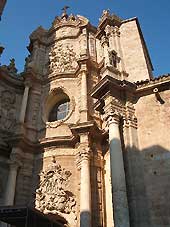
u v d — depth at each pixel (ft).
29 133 88.28
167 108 58.44
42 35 115.85
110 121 58.13
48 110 95.76
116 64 72.38
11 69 102.42
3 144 83.82
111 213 67.36
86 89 89.76
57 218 71.26
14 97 97.25
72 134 80.94
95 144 77.20
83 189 68.49
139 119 59.72
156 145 55.16
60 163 79.20
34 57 107.45
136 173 53.11
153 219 48.29
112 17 87.40
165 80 60.80
